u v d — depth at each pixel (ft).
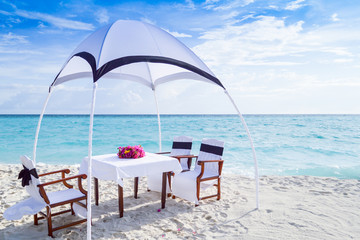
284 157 37.35
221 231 11.13
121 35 12.62
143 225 11.68
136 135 70.08
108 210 13.48
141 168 12.39
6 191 16.49
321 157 37.42
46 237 10.34
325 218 12.41
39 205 10.12
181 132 77.97
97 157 14.01
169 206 14.20
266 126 101.50
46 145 50.55
